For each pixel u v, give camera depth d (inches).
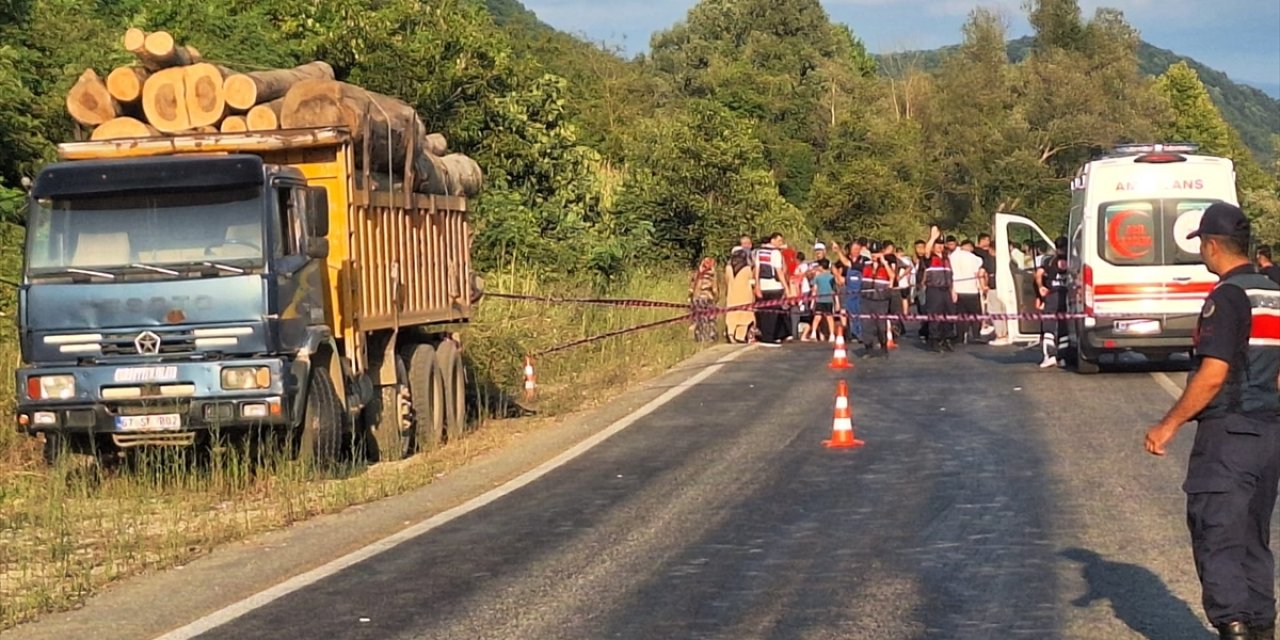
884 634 294.5
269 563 381.4
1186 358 916.6
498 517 438.3
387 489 494.3
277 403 486.9
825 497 455.2
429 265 642.8
